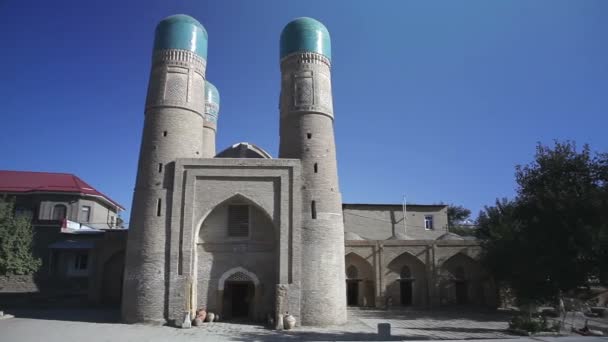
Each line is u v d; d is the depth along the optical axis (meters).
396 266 31.47
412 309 29.78
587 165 17.84
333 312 20.98
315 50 24.39
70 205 37.88
